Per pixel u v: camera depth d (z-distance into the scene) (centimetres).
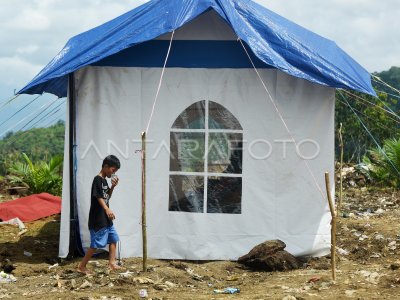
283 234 1017
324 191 1016
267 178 1019
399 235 1146
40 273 924
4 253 1048
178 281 866
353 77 1013
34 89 1095
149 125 1026
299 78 1012
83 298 740
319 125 1015
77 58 980
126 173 1025
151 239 1022
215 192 1024
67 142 1020
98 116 1026
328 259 1009
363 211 1534
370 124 3372
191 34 1020
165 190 1025
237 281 885
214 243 1019
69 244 1013
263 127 1019
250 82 1017
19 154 2306
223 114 1023
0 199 1647
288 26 1123
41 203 1423
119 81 1023
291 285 829
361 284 810
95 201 893
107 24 1098
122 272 896
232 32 1017
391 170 1948
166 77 1023
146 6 1043
